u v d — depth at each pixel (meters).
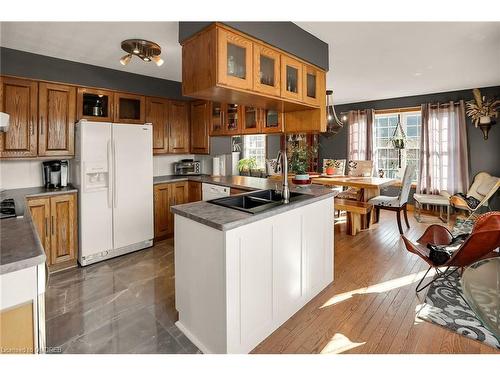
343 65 3.57
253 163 7.62
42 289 1.26
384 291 2.60
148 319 2.18
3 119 1.92
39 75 2.99
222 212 1.93
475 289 1.42
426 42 2.81
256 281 1.87
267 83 2.24
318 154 7.20
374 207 5.10
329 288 2.67
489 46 2.93
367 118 6.26
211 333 1.80
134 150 3.51
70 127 3.24
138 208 3.58
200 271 1.86
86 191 3.12
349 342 1.91
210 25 1.90
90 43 2.72
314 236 2.47
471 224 4.66
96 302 2.41
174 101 4.27
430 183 5.58
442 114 5.36
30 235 1.49
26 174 3.25
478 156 5.19
